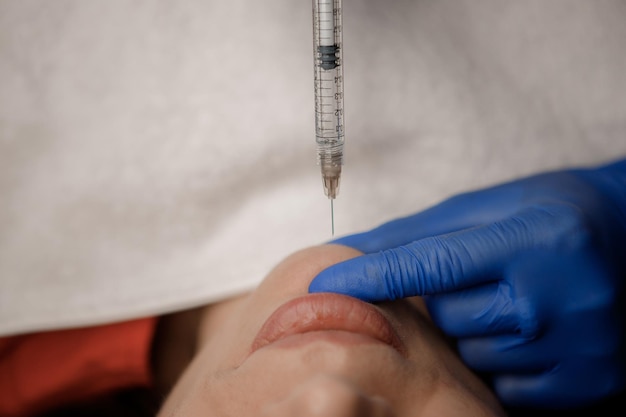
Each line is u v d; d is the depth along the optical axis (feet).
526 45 1.54
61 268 1.54
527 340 1.32
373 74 1.50
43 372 1.57
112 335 1.54
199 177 1.52
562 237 1.31
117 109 1.52
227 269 1.52
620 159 1.54
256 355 1.10
